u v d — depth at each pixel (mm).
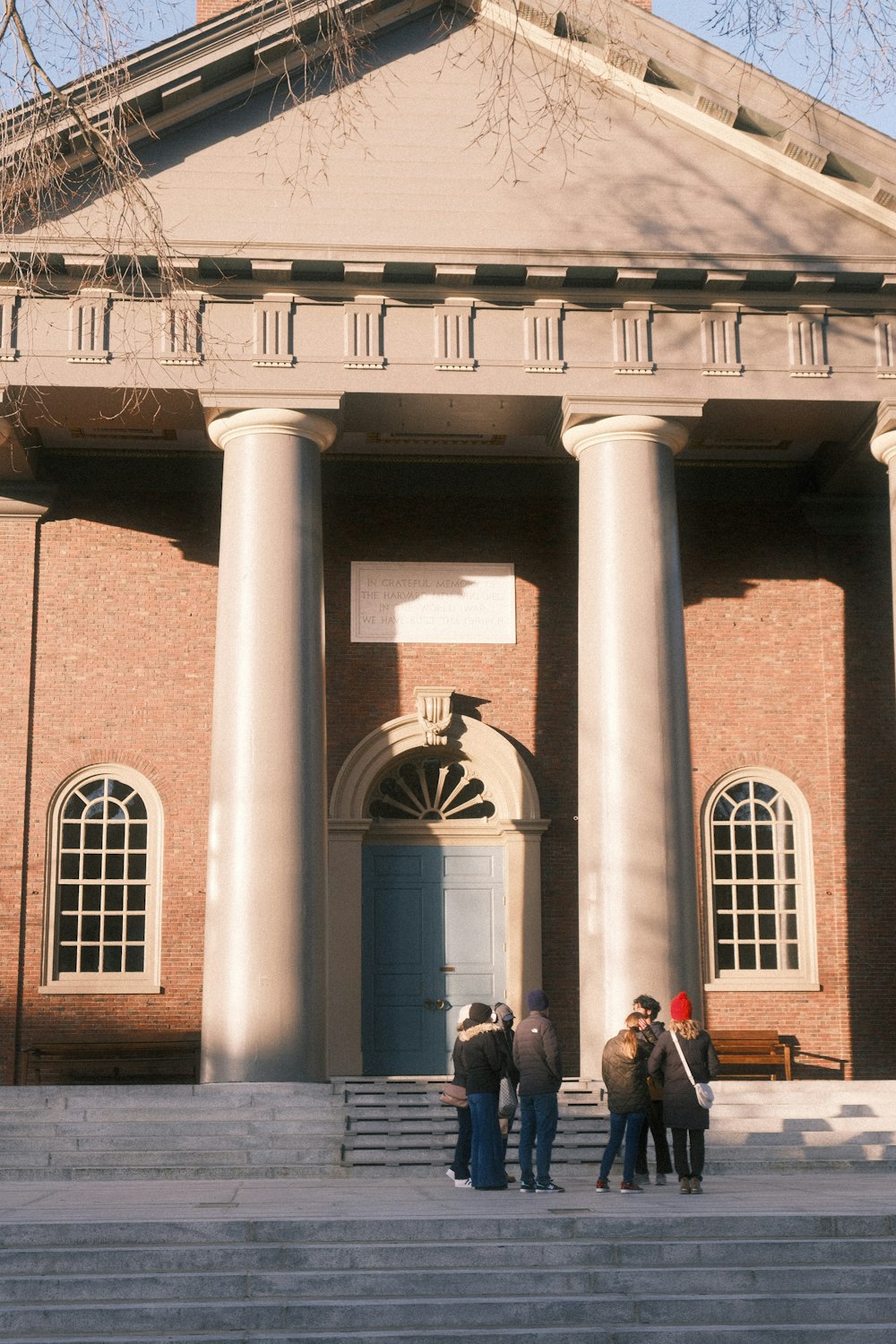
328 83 20625
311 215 20234
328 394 20094
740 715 23844
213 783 19266
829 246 20828
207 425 20641
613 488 20312
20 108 13039
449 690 23422
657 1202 12570
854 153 20641
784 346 20812
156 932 22578
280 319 20266
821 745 23828
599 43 20422
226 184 20234
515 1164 16219
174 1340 9047
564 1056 22719
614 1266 10352
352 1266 10281
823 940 23234
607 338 20625
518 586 24047
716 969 23250
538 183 20625
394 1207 12148
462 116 20734
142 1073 22125
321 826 19281
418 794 24047
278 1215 11273
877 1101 18016
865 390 20797
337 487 24062
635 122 20938
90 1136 16609
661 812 19297
